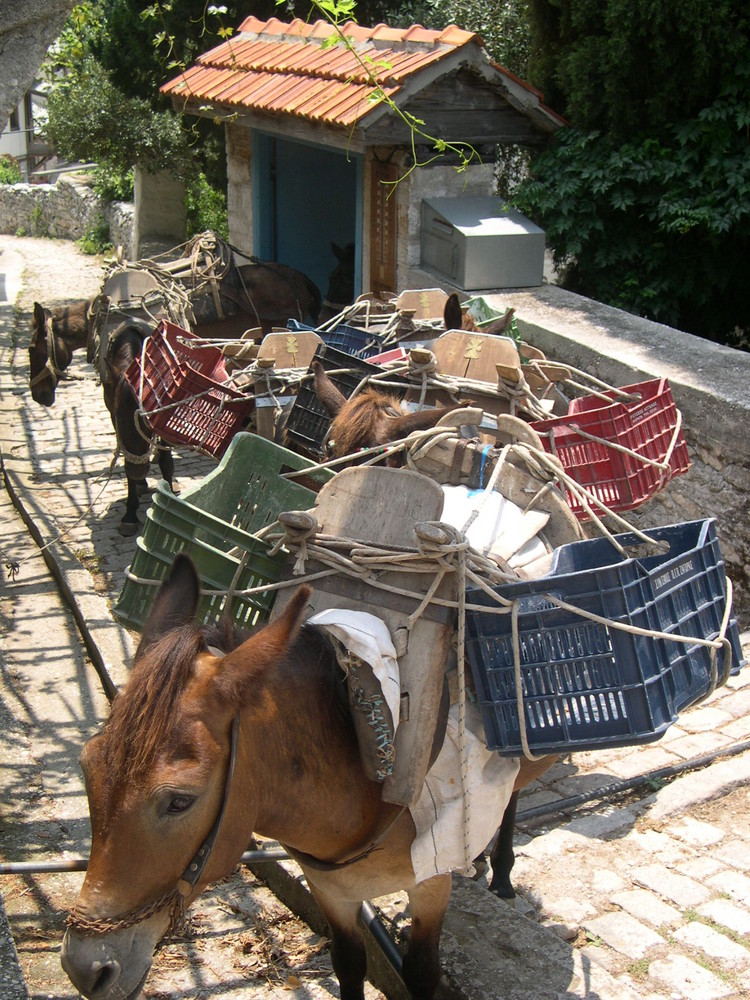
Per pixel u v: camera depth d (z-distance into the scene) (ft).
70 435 33.09
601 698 10.42
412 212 30.53
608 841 14.67
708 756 16.47
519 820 15.02
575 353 24.80
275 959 12.86
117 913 7.30
